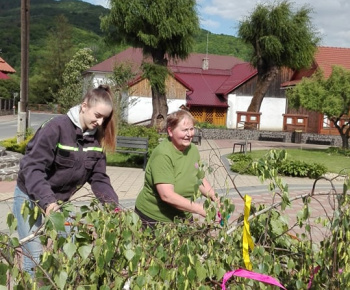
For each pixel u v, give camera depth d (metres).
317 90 21.53
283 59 32.62
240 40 33.72
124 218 2.27
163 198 3.51
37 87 70.50
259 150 21.45
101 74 41.72
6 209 7.48
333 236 2.48
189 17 27.17
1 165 11.61
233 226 2.71
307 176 13.12
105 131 3.44
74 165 3.32
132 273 2.07
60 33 73.75
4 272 1.87
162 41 27.83
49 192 3.04
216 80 45.72
